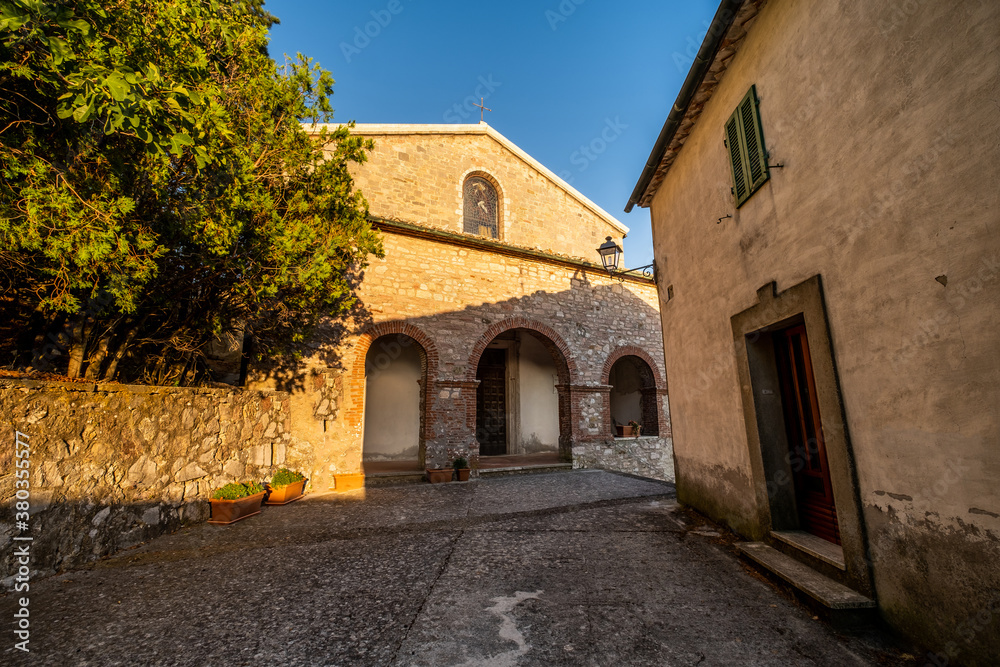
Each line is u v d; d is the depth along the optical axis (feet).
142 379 18.63
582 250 46.70
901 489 8.12
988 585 6.45
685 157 18.74
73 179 10.90
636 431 39.73
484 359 41.93
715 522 16.88
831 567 10.16
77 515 13.00
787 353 13.33
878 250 8.50
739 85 13.87
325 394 26.40
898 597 8.22
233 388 21.26
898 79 7.93
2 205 9.11
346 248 20.16
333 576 12.23
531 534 16.26
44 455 12.09
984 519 6.51
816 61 10.21
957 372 6.94
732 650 8.21
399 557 13.80
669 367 21.86
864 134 8.79
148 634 9.06
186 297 17.16
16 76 8.66
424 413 30.12
